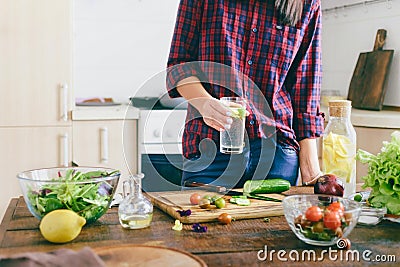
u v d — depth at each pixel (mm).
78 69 3836
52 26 3209
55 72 3229
